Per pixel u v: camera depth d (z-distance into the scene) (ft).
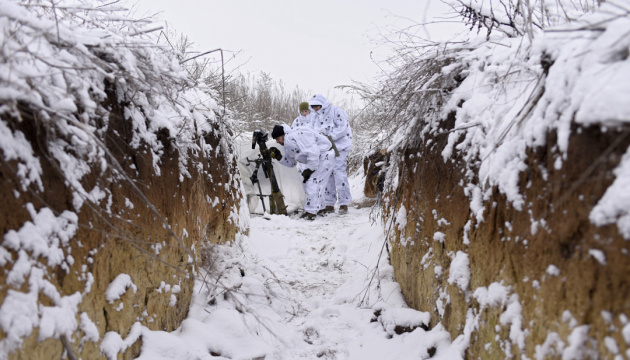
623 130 5.62
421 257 13.29
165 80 10.87
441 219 11.89
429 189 12.88
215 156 16.62
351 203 33.04
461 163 10.80
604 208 5.68
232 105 29.66
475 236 9.78
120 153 9.36
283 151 29.55
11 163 6.59
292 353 13.23
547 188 7.18
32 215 6.88
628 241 5.32
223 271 15.29
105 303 8.81
